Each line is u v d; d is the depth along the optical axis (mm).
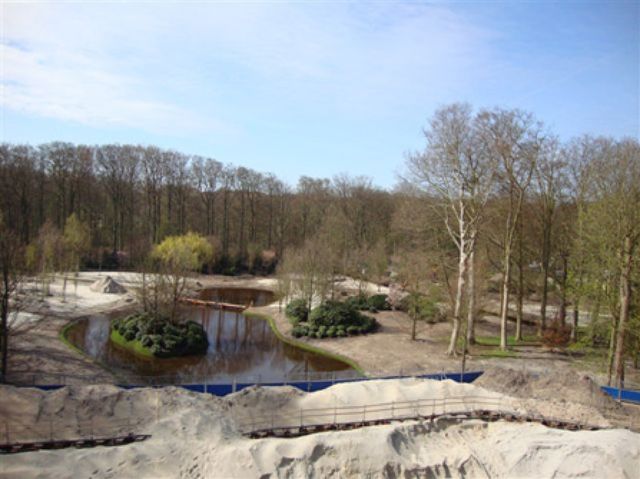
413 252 50594
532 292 61781
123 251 80812
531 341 43562
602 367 34844
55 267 54938
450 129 36938
